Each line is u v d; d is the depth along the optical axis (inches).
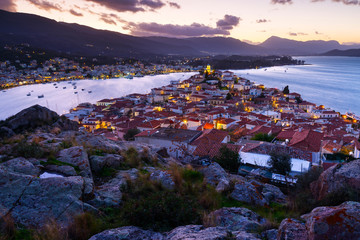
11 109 5753.0
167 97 6806.1
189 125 3051.2
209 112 3909.9
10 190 319.3
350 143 1975.9
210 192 461.1
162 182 474.6
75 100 7352.4
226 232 260.7
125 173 498.3
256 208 435.8
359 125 3831.2
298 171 1042.1
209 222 315.3
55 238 258.5
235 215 346.6
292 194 584.7
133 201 348.5
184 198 378.0
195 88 7126.0
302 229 235.1
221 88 7396.7
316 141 1476.4
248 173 981.2
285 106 5098.4
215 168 645.9
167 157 943.0
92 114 4921.3
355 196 369.7
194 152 1300.4
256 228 312.2
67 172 419.5
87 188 377.4
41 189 332.2
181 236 251.0
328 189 432.8
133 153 643.5
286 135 1846.7
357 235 193.0
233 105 5108.3
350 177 404.5
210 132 1566.2
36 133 700.0
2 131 706.8
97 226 295.7
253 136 1999.3
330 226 200.2
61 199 322.7
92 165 498.0
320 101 6284.5
